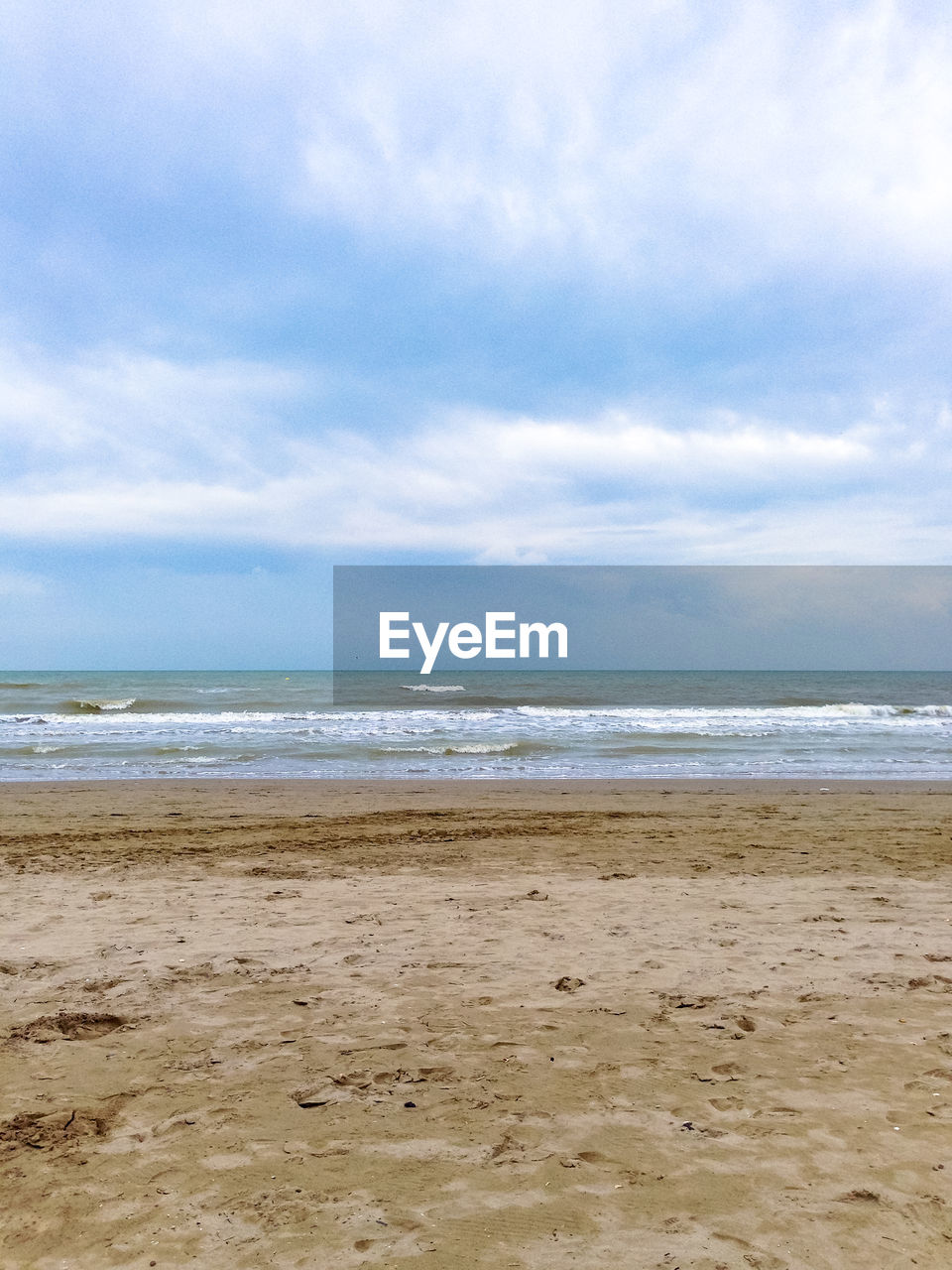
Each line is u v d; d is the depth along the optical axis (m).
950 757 20.62
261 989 5.04
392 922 6.61
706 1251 2.59
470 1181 3.01
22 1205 2.86
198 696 42.50
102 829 11.11
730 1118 3.45
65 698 40.16
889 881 8.13
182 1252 2.60
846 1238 2.65
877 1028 4.42
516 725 27.66
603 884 8.02
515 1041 4.27
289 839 10.45
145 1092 3.70
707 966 5.47
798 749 22.05
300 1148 3.23
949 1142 3.25
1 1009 4.70
